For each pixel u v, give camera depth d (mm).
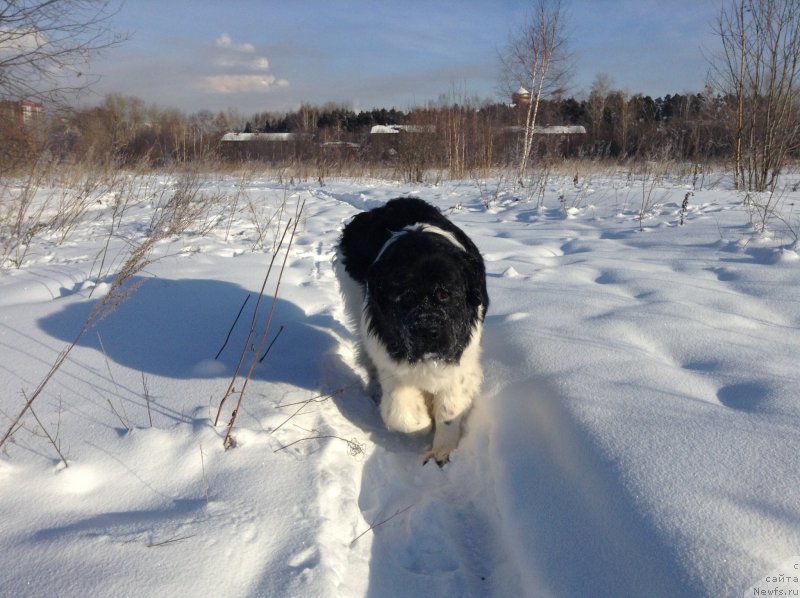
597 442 1314
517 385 1714
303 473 1376
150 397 1636
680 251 3119
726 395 1490
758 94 5988
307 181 8672
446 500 1531
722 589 926
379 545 1338
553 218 4547
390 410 1756
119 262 2947
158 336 2043
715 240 3277
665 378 1564
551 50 9242
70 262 3000
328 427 1646
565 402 1490
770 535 999
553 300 2254
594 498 1210
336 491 1365
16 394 1613
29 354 1850
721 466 1169
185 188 4574
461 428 1746
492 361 1896
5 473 1274
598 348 1760
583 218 4457
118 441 1408
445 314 1624
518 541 1266
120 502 1241
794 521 1016
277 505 1262
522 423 1567
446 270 1649
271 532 1188
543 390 1603
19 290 2459
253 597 1040
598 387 1534
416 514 1458
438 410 1744
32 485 1249
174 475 1332
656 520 1075
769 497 1073
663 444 1260
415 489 1582
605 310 2113
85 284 2539
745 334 1850
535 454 1443
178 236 3611
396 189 6984
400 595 1223
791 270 2543
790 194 5484
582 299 2232
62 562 1054
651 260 2975
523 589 1198
